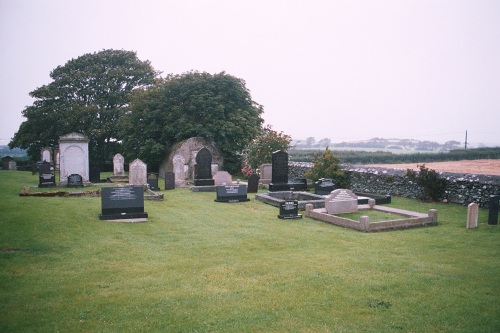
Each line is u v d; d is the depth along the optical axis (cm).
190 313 644
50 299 692
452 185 1809
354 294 730
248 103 3734
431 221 1389
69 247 1014
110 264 899
